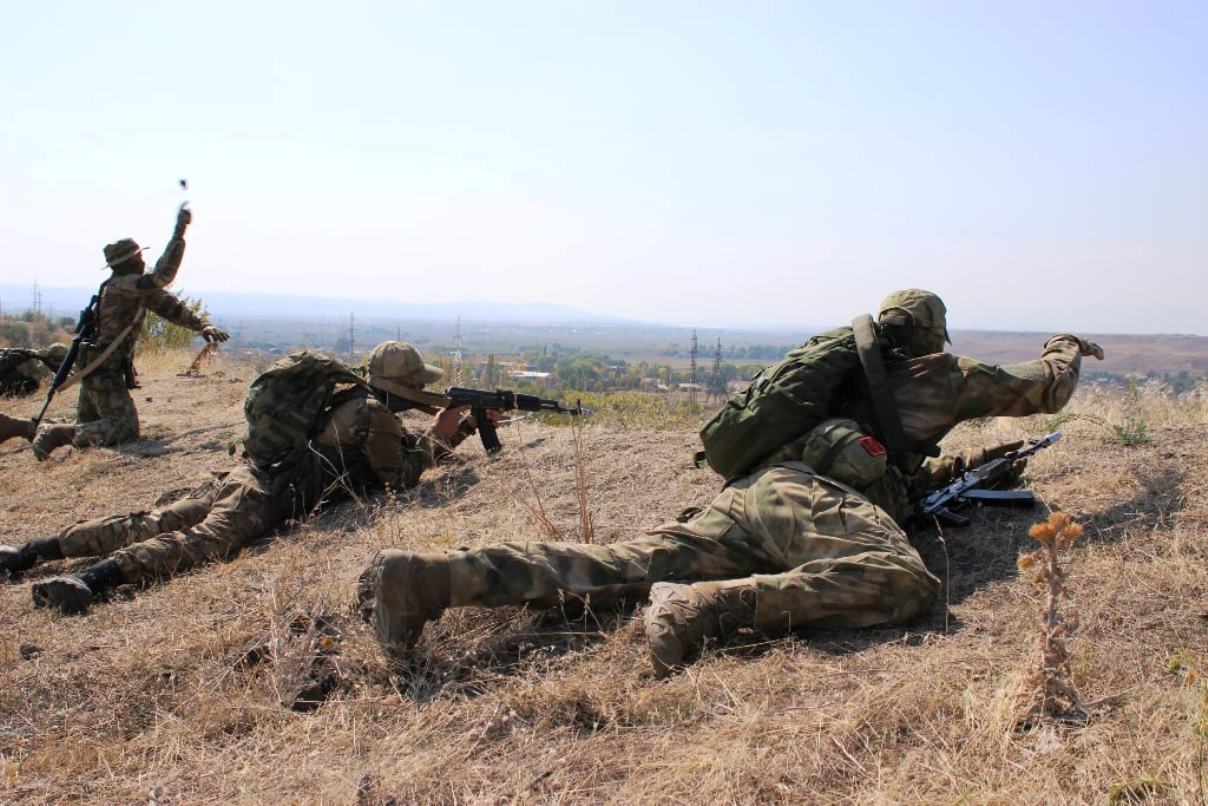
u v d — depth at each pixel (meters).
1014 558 4.51
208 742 3.52
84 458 9.09
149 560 5.45
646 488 6.41
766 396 4.46
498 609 4.35
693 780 2.90
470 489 6.80
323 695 3.78
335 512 6.46
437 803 2.94
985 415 4.69
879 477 4.36
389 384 6.81
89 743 3.54
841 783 2.83
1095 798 2.59
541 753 3.19
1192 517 4.59
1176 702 2.99
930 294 4.89
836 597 3.82
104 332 9.53
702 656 3.72
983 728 2.97
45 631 4.72
